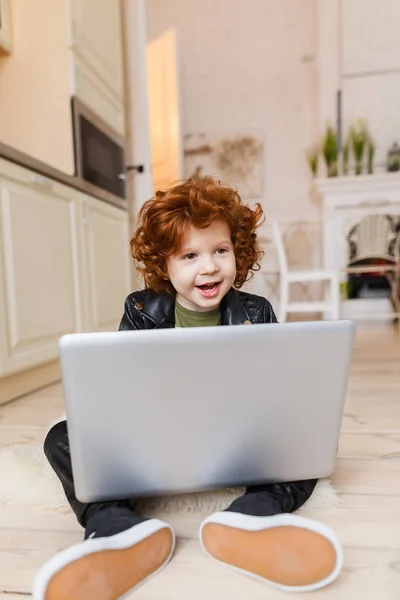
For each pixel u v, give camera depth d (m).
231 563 0.53
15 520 0.70
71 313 1.89
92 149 2.23
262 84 4.33
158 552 0.53
